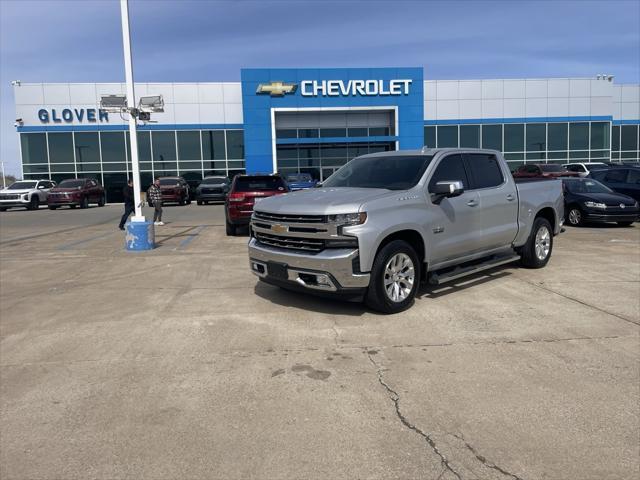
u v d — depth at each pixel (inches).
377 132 1401.3
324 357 189.9
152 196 696.4
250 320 235.6
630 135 1617.9
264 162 1341.0
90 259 402.0
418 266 250.7
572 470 119.2
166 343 207.3
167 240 513.3
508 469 119.8
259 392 161.5
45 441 134.8
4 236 585.3
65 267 369.7
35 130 1344.7
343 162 1392.7
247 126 1327.5
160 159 1382.9
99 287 306.5
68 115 1349.7
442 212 263.1
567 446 129.0
